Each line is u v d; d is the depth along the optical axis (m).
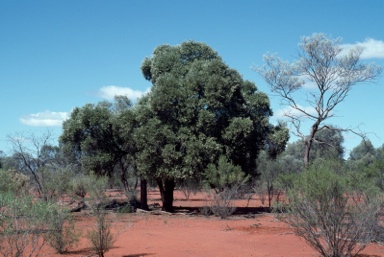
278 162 44.12
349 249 11.22
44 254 13.19
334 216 11.05
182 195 56.59
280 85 31.72
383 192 17.30
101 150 31.73
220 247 14.68
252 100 32.47
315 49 30.36
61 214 13.65
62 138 32.06
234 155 30.17
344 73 30.05
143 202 32.84
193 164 27.81
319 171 11.67
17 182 17.80
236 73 31.12
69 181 24.58
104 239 13.27
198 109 29.69
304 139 32.00
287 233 18.27
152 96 29.86
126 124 30.02
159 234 18.48
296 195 11.58
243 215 27.94
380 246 14.10
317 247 11.88
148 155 28.59
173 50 34.31
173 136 28.41
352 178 16.45
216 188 27.94
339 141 46.59
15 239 9.90
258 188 40.00
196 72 30.59
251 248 14.39
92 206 13.93
